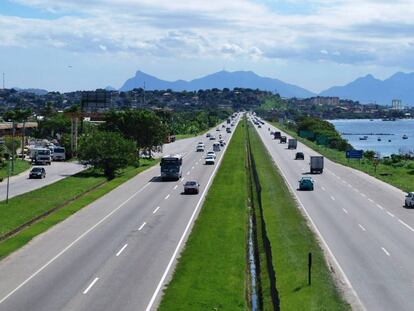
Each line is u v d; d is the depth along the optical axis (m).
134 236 54.75
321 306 34.03
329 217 64.81
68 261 45.53
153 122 132.88
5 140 147.38
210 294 37.19
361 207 72.25
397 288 38.53
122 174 108.06
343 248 49.81
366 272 42.41
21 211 66.31
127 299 36.03
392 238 53.97
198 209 69.94
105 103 163.00
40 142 180.25
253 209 74.69
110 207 71.81
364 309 34.41
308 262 41.75
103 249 49.53
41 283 39.50
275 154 155.12
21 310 33.81
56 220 62.78
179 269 43.06
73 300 35.75
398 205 74.19
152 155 148.12
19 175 108.62
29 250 49.47
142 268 43.38
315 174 110.81
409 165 126.88
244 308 35.31
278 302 35.19
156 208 70.75
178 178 100.06
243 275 42.34
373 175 110.06
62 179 99.50
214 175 105.88
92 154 103.31
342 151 183.38
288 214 65.38
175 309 34.16
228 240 53.00
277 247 49.44
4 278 40.81
